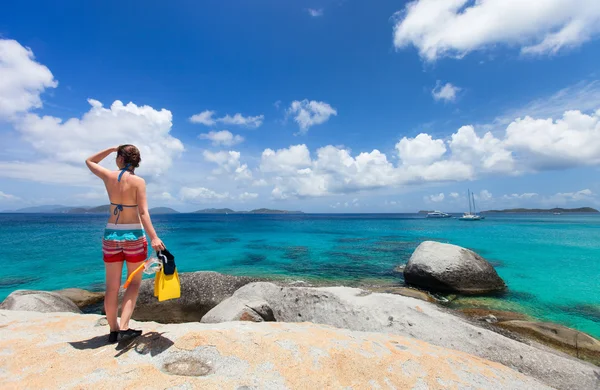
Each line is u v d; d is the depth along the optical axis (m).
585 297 12.04
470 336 5.92
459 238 33.41
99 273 16.09
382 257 21.98
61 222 71.62
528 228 50.59
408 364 3.72
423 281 13.62
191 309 11.11
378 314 6.92
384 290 12.87
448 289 12.93
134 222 3.46
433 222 80.50
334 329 4.77
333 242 31.06
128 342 3.40
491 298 12.02
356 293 7.94
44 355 3.06
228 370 3.01
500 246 25.89
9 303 8.60
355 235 38.72
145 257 3.56
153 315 10.55
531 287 13.47
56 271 16.52
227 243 30.27
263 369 3.08
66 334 3.70
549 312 10.43
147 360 3.07
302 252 24.41
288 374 3.05
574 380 4.88
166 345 3.36
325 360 3.39
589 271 16.42
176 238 34.72
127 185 3.41
